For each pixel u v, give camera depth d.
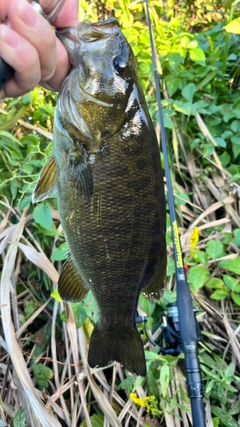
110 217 0.40
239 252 0.70
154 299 0.45
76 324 0.59
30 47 0.31
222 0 1.03
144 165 0.40
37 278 0.70
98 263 0.41
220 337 0.63
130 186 0.40
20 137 0.79
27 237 0.70
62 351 0.62
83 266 0.42
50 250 0.70
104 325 0.45
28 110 0.80
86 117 0.39
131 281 0.43
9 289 0.61
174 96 0.85
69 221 0.41
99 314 0.45
